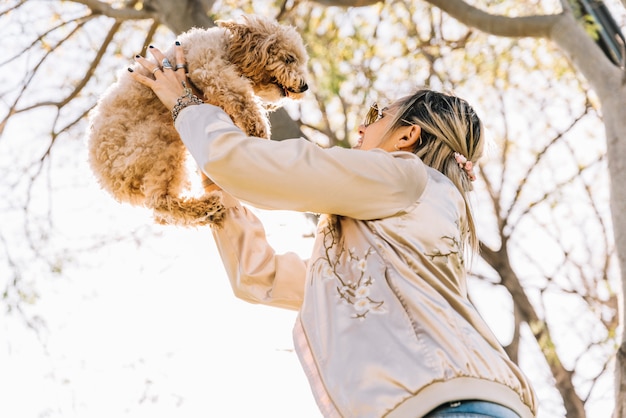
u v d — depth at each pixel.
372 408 2.01
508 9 6.62
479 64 7.06
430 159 2.49
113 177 2.53
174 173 2.54
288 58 2.64
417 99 2.56
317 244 2.33
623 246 4.77
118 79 2.65
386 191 2.23
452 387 2.01
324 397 2.10
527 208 8.24
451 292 2.18
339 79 6.29
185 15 5.35
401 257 2.19
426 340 2.07
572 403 7.44
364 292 2.16
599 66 5.26
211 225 2.59
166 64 2.55
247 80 2.58
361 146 2.62
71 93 6.59
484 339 2.18
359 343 2.09
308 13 6.61
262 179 2.19
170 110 2.49
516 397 2.12
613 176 4.96
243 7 6.43
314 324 2.20
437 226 2.25
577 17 5.44
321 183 2.19
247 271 2.59
